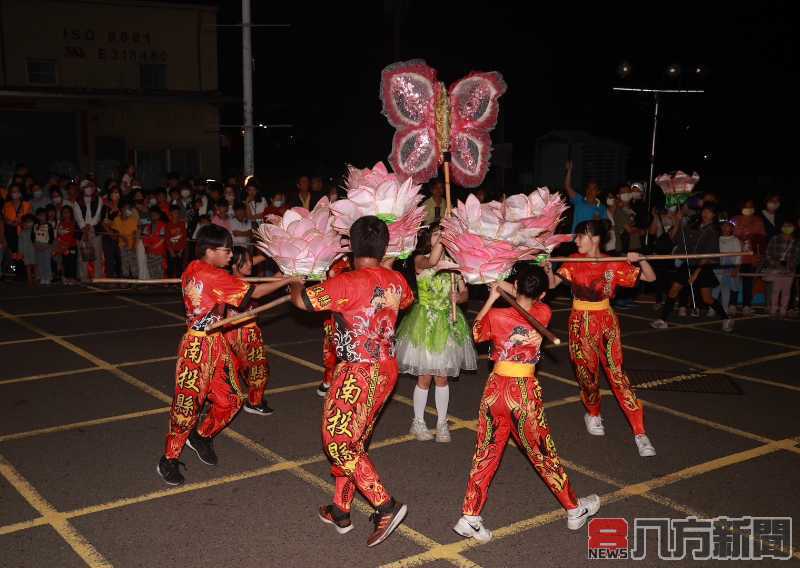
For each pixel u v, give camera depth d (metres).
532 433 4.70
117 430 6.70
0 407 7.30
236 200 14.77
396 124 5.82
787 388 8.17
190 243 14.30
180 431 5.43
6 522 4.99
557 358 9.27
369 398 4.48
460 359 6.26
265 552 4.64
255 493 5.47
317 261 4.55
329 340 7.44
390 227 4.86
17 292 13.54
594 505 4.98
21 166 16.28
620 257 5.59
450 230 4.60
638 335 10.69
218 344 5.41
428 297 6.16
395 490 5.54
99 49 24.03
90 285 14.33
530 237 4.44
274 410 7.27
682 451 6.32
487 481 4.73
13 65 23.09
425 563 4.56
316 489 5.55
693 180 10.41
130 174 17.58
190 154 25.19
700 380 8.45
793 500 5.43
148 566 4.46
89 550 4.64
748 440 6.60
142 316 11.61
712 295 11.44
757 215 12.46
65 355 9.25
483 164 5.93
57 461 6.00
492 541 4.82
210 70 25.36
